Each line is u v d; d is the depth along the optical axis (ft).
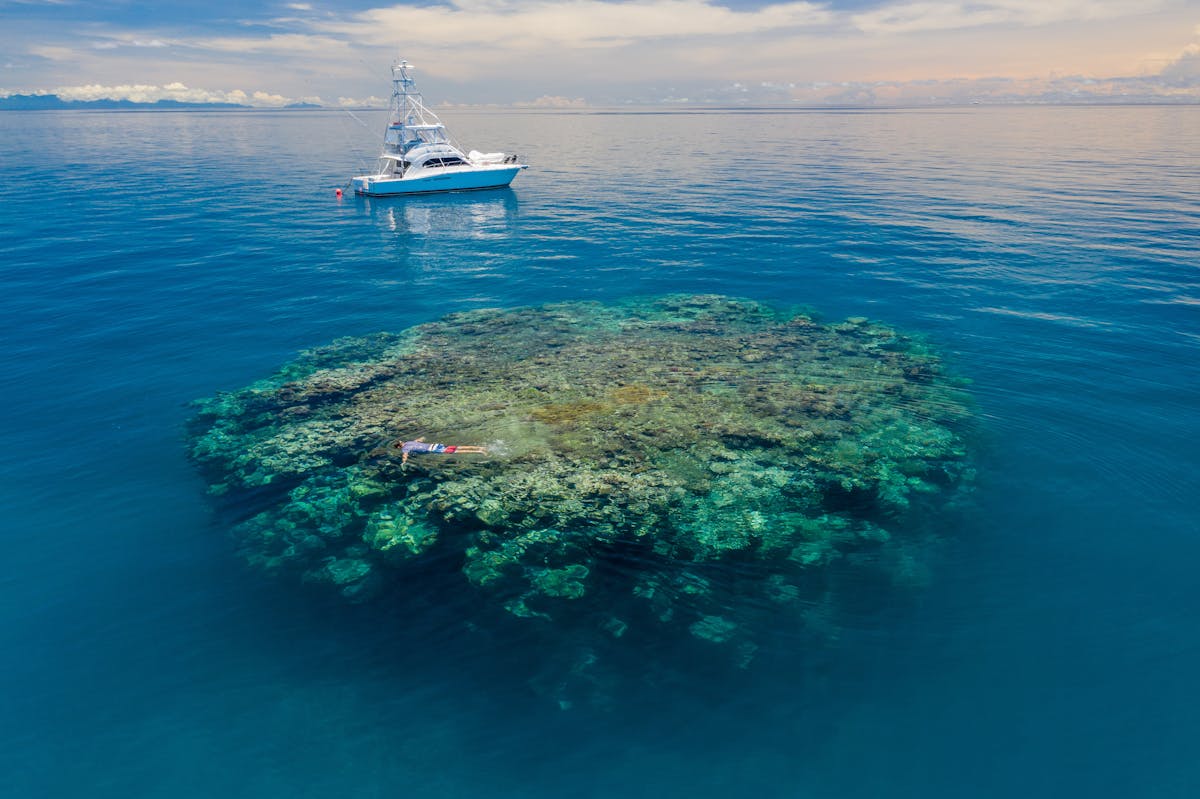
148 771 21.03
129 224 110.01
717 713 22.26
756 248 89.81
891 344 54.90
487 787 20.16
